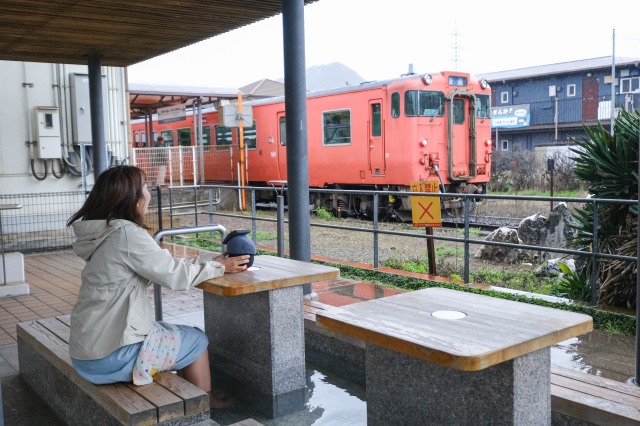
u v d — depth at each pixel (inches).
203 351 127.3
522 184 871.1
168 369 118.4
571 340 171.2
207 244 398.0
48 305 234.1
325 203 649.6
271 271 138.6
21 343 155.3
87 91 452.1
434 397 101.0
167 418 100.6
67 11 232.8
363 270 276.5
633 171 218.8
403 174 528.7
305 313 174.9
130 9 232.2
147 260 107.4
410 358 105.0
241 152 668.7
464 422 96.6
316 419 126.3
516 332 89.0
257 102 714.2
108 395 104.7
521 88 1352.1
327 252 403.9
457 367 79.0
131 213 111.5
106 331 107.1
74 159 453.1
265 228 546.6
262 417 128.0
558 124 1283.2
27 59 328.8
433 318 97.8
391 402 110.0
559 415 105.7
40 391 144.6
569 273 240.1
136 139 1028.5
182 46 303.6
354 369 155.5
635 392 106.7
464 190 559.5
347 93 577.6
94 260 108.7
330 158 606.2
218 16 246.4
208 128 824.3
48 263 340.2
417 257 367.6
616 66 1216.2
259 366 142.6
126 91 494.9
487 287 231.9
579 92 1267.2
